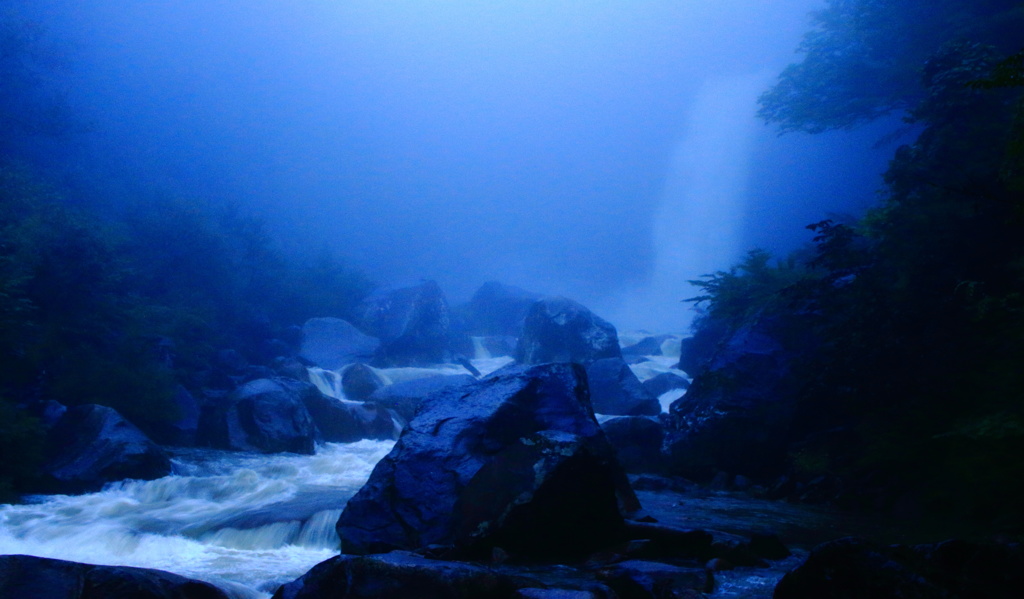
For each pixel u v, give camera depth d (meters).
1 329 13.59
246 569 7.51
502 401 8.66
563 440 7.38
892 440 11.43
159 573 5.11
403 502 7.74
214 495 11.94
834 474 12.68
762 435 14.64
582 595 4.93
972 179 10.98
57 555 8.25
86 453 12.50
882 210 13.55
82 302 16.36
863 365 12.08
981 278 12.05
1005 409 9.58
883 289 12.62
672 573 6.04
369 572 5.21
